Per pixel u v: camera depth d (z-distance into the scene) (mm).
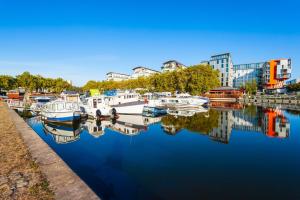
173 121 27109
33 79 92875
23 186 6434
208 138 17422
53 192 6023
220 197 7762
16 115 24797
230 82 105688
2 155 9422
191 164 11227
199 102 46875
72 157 12453
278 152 13570
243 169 10508
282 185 8742
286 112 38219
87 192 6016
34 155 9367
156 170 10336
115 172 10117
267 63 120000
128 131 20500
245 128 22438
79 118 25812
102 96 29984
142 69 142500
